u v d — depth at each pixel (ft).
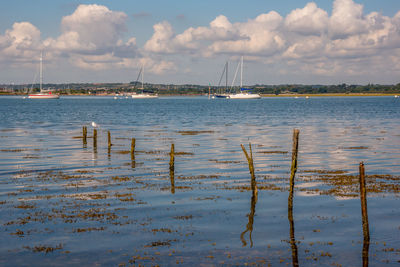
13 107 609.83
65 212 71.77
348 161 128.16
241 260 52.70
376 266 51.16
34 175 104.83
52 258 53.01
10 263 51.55
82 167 117.19
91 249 55.88
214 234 61.72
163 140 190.70
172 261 52.26
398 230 63.36
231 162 126.52
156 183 95.55
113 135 215.10
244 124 295.07
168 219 68.49
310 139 193.98
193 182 96.84
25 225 64.95
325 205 77.00
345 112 465.88
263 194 85.25
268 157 136.98
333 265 51.44
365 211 59.31
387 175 104.17
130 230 62.95
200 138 199.72
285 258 53.42
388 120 328.70
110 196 83.05
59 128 258.16
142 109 565.53
